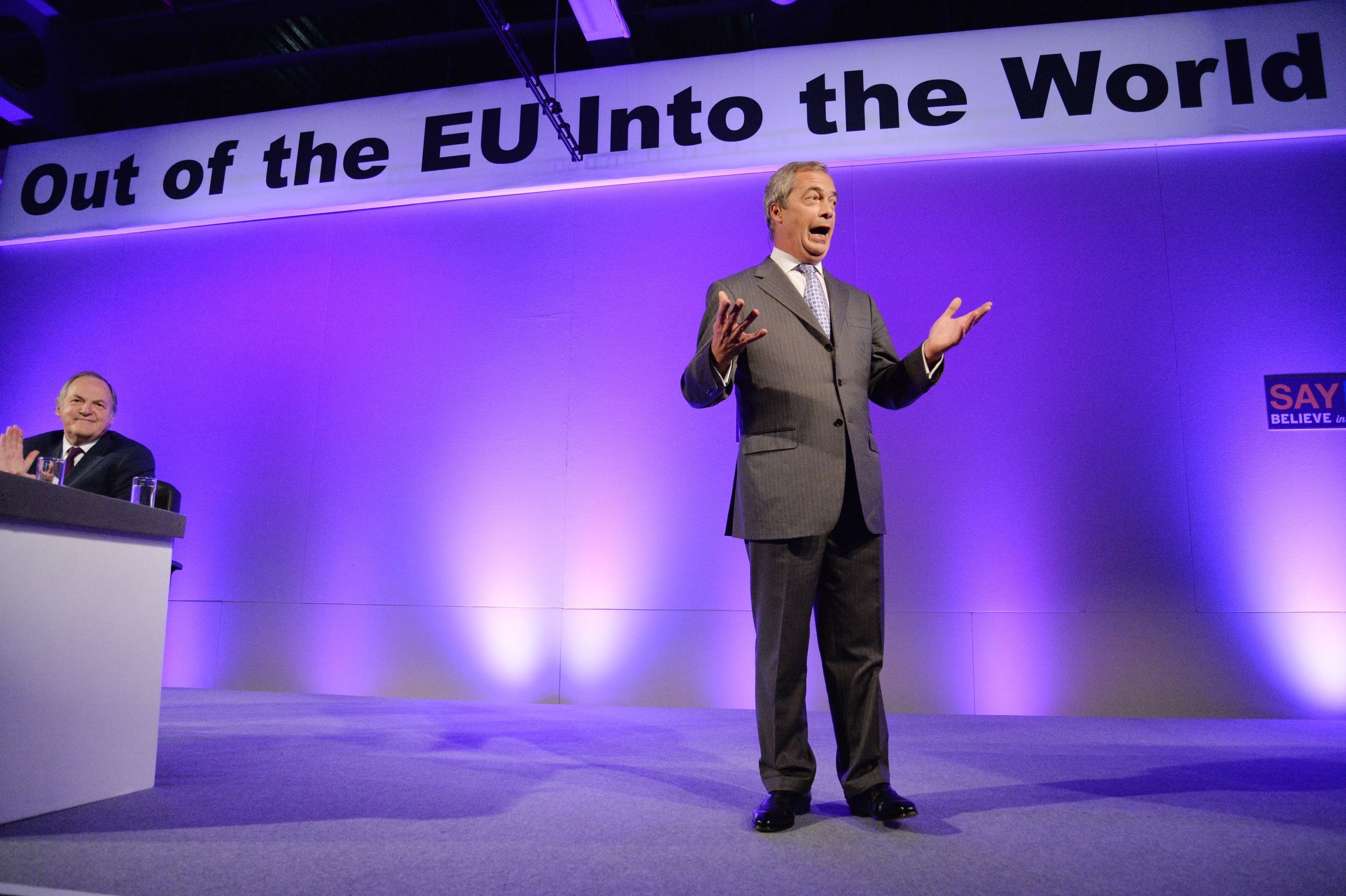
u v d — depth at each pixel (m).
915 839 1.42
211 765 2.11
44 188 4.91
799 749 1.58
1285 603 3.62
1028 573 3.76
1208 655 3.62
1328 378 3.75
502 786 1.87
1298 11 3.97
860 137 4.16
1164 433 3.79
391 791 1.80
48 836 1.41
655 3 4.62
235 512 4.41
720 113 4.30
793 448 1.59
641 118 4.36
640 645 3.96
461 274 4.45
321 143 4.67
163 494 2.75
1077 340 3.90
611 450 4.14
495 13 3.74
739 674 3.87
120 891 1.14
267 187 4.68
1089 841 1.41
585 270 4.34
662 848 1.37
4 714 1.48
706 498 4.03
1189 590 3.67
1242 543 3.68
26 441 3.00
